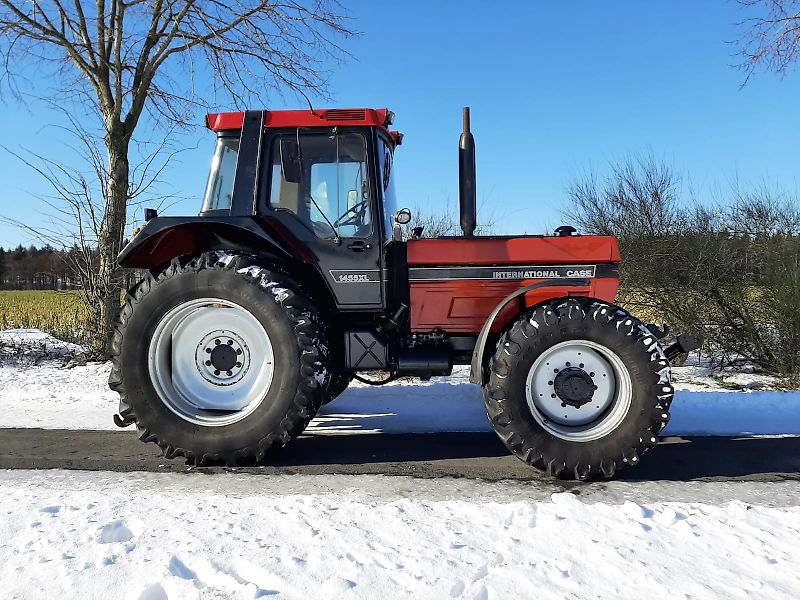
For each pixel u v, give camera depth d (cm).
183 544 225
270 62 860
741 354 751
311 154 396
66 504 271
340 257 390
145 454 377
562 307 343
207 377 369
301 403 350
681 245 823
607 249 391
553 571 206
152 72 820
